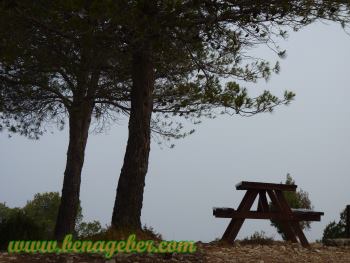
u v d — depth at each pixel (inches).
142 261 242.7
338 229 504.1
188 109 507.8
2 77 476.1
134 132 327.9
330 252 300.0
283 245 324.8
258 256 273.1
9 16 329.4
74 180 508.1
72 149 515.2
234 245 318.3
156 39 297.7
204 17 309.1
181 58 373.1
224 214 325.1
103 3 266.4
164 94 512.4
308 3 307.4
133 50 328.8
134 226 308.2
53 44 399.9
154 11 288.5
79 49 403.2
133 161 322.0
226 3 303.4
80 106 496.7
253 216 325.4
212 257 261.6
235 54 375.9
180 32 315.6
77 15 293.4
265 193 337.7
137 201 315.9
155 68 416.2
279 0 301.9
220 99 413.4
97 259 243.6
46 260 243.0
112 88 528.1
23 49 379.2
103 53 367.2
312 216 331.6
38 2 306.8
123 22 279.6
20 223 431.8
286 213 329.1
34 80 484.1
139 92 334.6
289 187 332.2
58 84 541.6
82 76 466.6
